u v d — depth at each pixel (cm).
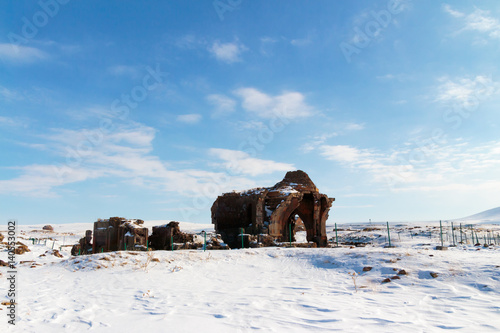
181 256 2227
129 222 3406
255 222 3856
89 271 1894
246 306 1107
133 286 1540
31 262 2266
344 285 1499
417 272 1580
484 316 949
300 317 949
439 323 872
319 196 4284
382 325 853
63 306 1116
